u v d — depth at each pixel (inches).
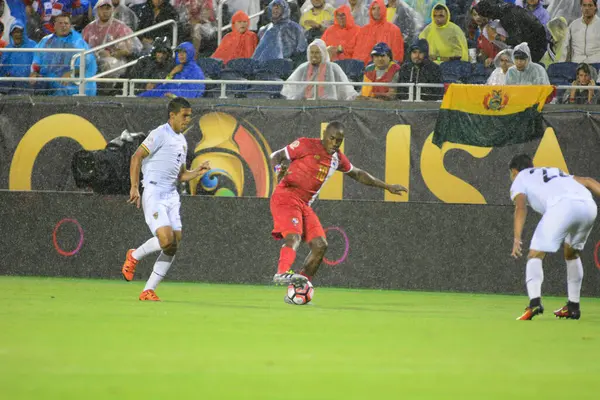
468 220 1951.3
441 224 1956.2
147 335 868.0
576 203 1156.5
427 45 2177.7
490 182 2001.7
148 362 675.4
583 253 1927.9
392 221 1966.0
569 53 2336.4
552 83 2218.3
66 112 2097.7
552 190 1171.3
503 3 2267.5
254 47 2471.7
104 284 1833.2
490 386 595.8
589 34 2308.1
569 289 1242.6
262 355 735.1
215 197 1999.3
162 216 1376.7
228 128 2058.3
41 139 2103.8
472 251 1950.1
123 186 2015.3
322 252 1401.3
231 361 692.7
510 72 2126.0
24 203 2055.9
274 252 1989.4
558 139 1990.7
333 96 2172.7
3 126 2111.2
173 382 582.9
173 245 1390.3
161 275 1397.6
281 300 1476.4
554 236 1156.5
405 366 689.6
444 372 660.1
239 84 2265.0
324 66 2183.8
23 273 2059.5
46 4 2600.9
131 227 2023.9
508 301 1673.2
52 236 2048.5
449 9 2596.0
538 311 1173.1
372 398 538.9
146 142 1381.6
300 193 1389.0
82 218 2037.4
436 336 932.6
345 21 2356.1
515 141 1996.8
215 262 2001.7
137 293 1555.1
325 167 1379.2
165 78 2198.6
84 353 717.9
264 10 2650.1
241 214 1995.6
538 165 1994.3
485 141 2003.0
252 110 2049.7
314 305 1386.6
